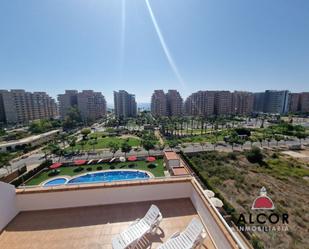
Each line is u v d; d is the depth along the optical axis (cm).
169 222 487
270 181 2125
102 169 2666
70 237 435
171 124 6034
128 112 10394
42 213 520
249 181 2100
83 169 2691
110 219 498
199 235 383
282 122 7238
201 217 490
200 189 532
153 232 446
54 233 446
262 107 11388
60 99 8631
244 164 2742
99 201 556
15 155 3306
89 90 8725
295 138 4712
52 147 3269
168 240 389
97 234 445
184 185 595
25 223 480
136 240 396
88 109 8688
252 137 4759
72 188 538
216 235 395
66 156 3278
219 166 2616
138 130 6150
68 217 504
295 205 1588
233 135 4384
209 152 3306
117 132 5912
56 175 2517
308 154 3412
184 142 4325
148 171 2559
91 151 3619
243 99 9631
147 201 580
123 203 568
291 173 2345
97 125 7931
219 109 9319
